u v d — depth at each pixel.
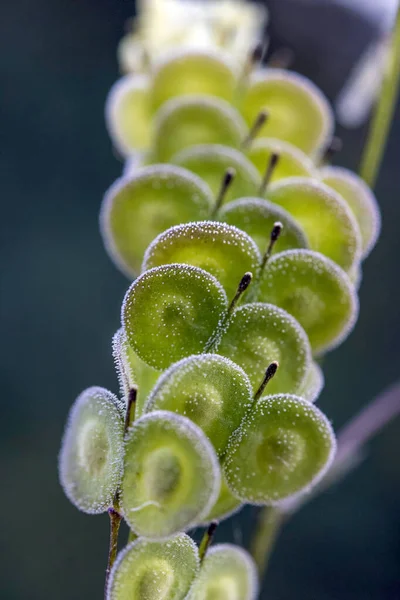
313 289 0.10
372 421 0.14
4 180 0.32
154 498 0.09
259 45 0.12
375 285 0.33
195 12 0.15
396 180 0.32
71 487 0.09
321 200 0.10
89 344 0.32
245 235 0.09
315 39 0.28
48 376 0.32
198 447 0.08
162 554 0.09
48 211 0.33
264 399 0.09
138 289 0.09
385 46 0.15
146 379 0.09
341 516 0.31
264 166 0.11
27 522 0.31
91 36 0.30
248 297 0.10
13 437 0.31
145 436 0.09
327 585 0.30
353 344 0.33
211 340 0.09
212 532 0.09
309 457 0.09
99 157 0.32
